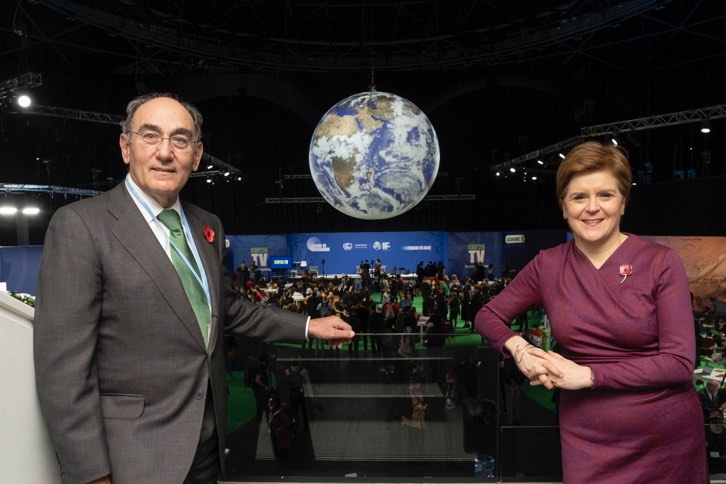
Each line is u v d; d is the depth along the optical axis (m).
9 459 0.90
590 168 1.04
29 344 0.95
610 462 1.04
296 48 15.32
